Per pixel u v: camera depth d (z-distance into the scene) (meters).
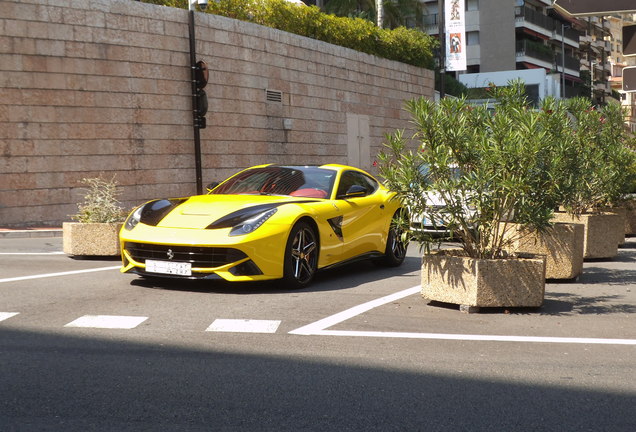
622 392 4.03
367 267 9.46
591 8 10.33
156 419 3.46
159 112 17.84
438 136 6.45
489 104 7.38
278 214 7.26
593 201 10.91
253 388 3.99
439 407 3.73
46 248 11.34
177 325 5.54
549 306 6.69
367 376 4.26
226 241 6.88
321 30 23.83
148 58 17.61
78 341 4.96
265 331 5.39
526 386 4.12
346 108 24.42
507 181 6.17
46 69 15.72
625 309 6.58
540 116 6.55
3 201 15.07
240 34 20.06
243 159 20.19
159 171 17.84
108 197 10.45
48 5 15.74
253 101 20.50
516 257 6.73
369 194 9.09
